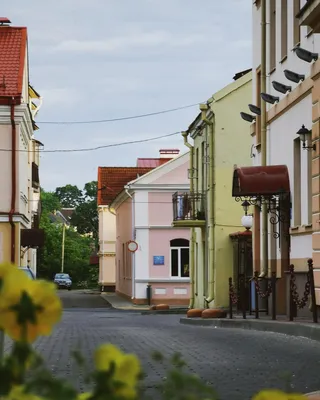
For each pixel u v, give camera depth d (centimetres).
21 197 5144
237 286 4050
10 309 261
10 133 4881
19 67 5116
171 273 6362
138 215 6394
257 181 2942
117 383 259
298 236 2769
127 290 7112
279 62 3089
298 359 1669
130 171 9700
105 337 2367
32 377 256
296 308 2633
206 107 4578
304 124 2731
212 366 1547
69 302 6881
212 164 4522
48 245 12912
